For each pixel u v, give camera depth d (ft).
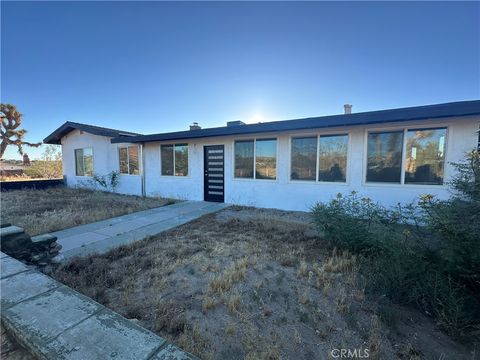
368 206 13.64
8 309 5.13
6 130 64.64
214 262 11.38
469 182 10.08
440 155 17.71
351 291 8.70
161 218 20.43
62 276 9.73
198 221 19.36
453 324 6.74
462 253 7.82
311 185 22.43
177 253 12.44
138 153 34.50
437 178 17.90
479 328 6.76
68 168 44.65
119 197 32.48
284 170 23.66
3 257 8.20
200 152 29.01
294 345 6.28
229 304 7.82
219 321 7.19
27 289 6.06
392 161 19.21
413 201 18.12
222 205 26.21
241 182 26.30
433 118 16.63
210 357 5.76
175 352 3.89
